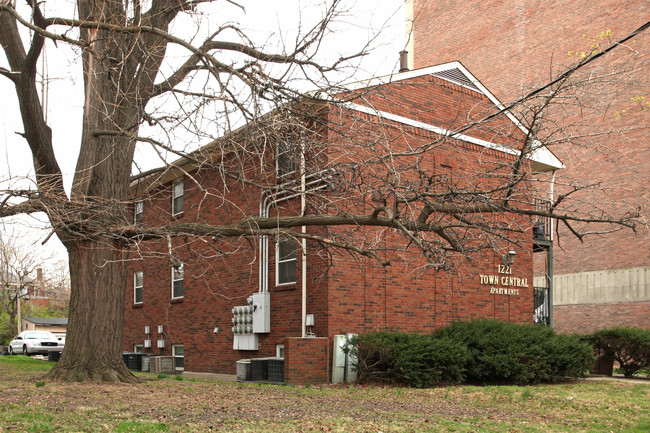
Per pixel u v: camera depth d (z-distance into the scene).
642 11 26.39
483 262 18.09
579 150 26.14
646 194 25.36
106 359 12.58
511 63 33.03
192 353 20.30
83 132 12.54
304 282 15.48
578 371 15.80
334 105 10.43
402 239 16.23
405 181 10.31
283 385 13.98
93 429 7.47
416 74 17.16
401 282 16.14
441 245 9.88
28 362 21.98
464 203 9.90
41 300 67.31
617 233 27.48
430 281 16.75
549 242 20.59
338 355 14.59
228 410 9.38
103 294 12.64
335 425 8.27
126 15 10.16
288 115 9.98
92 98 12.24
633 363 18.31
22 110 12.07
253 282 17.52
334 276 14.98
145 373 18.83
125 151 12.70
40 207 9.79
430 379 13.89
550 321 20.42
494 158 17.84
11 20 12.09
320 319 14.98
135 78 12.43
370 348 14.12
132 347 24.50
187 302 20.81
